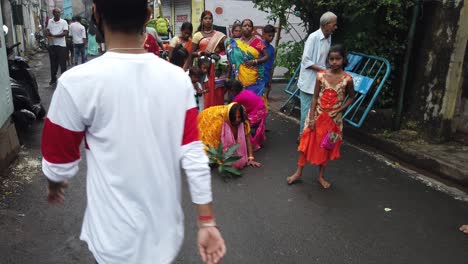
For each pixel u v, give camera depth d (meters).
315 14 7.12
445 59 5.31
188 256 3.02
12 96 5.28
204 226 1.62
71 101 1.44
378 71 5.63
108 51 1.52
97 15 1.55
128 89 1.48
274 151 5.53
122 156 1.50
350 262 3.03
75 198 3.93
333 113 4.11
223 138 4.73
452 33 5.20
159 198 1.56
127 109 1.48
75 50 12.28
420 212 3.87
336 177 4.66
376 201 4.07
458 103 5.40
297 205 3.94
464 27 5.11
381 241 3.33
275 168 4.90
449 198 4.19
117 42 1.52
